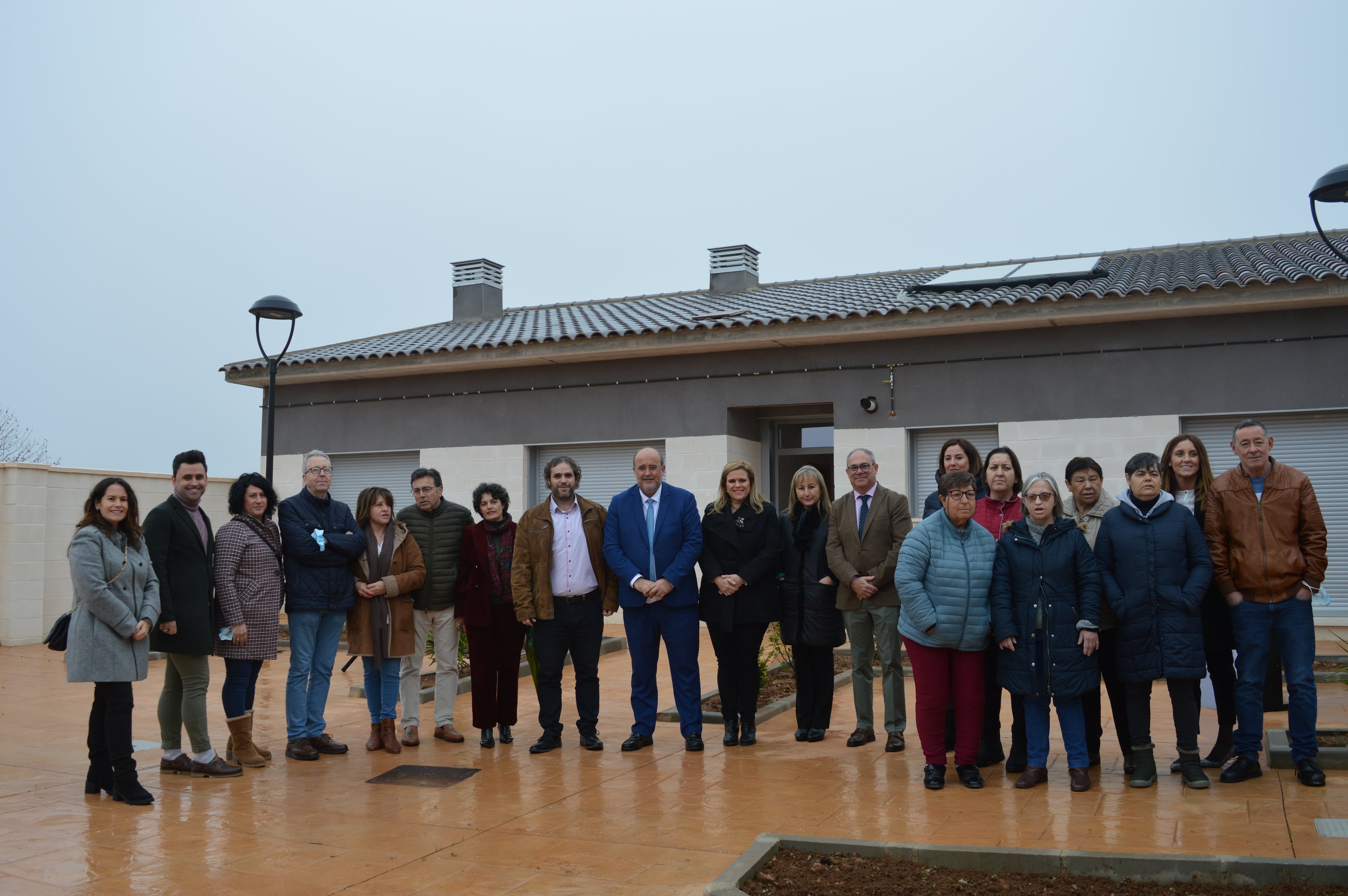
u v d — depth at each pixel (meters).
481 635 7.24
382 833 5.21
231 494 6.80
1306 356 11.20
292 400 16.20
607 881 4.47
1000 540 6.00
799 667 7.38
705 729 7.90
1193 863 4.23
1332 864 4.12
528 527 7.14
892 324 12.41
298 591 6.89
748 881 4.32
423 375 15.35
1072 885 4.25
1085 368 12.06
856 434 13.03
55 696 9.34
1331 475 11.26
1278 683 7.52
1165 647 5.61
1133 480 5.75
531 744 7.41
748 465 7.32
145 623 5.80
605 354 13.89
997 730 6.46
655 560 7.16
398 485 15.70
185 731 7.82
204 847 4.99
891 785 6.00
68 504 13.57
